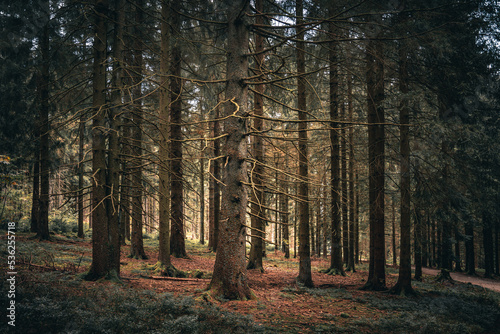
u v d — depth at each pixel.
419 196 10.71
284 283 10.95
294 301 8.35
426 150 10.00
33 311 4.48
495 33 8.48
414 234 11.98
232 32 7.70
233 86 7.59
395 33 6.54
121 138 8.93
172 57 14.30
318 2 7.25
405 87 10.05
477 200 10.59
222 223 7.66
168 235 11.47
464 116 9.62
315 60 10.66
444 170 10.35
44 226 14.70
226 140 7.67
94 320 4.65
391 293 10.34
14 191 16.27
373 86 10.40
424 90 9.34
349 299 9.31
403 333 6.16
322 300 8.85
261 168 11.59
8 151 12.81
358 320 6.95
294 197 6.25
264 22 9.12
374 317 7.45
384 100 10.06
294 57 11.64
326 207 17.44
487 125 9.88
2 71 12.44
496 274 23.36
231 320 5.80
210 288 7.66
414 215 11.27
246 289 7.68
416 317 7.55
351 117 15.32
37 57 13.15
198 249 22.53
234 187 7.59
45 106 13.11
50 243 13.82
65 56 12.71
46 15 11.13
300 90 11.12
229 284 7.48
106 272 8.15
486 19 7.76
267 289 9.75
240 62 7.62
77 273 8.48
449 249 14.51
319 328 6.17
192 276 11.13
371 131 11.70
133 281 8.85
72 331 4.11
